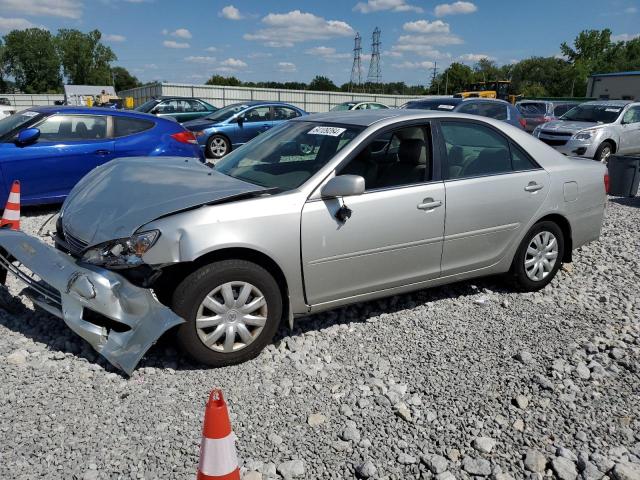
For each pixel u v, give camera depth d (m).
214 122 15.27
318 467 2.73
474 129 4.61
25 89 114.75
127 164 4.40
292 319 3.80
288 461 2.75
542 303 4.84
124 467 2.64
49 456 2.68
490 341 4.08
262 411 3.15
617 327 4.40
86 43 117.19
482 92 34.81
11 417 2.96
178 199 3.54
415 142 4.24
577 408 3.27
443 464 2.75
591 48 85.69
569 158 5.26
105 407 3.09
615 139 13.78
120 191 3.84
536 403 3.30
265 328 3.64
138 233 3.31
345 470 2.72
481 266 4.64
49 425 2.91
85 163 7.61
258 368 3.60
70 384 3.29
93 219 3.62
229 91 41.44
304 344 3.95
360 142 3.99
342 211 3.78
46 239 6.28
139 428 2.93
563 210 4.98
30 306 4.29
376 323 4.33
